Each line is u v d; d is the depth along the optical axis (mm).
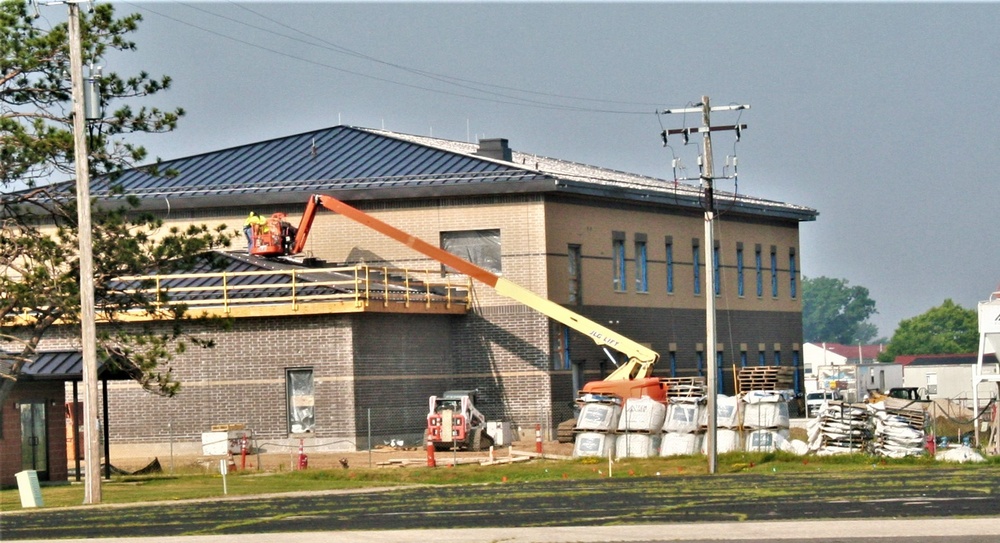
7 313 44000
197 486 43219
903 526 23828
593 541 23031
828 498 29672
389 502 32812
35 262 45062
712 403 45312
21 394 46875
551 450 57875
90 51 42406
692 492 32812
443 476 46344
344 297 57250
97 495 38125
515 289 62594
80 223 38875
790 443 50750
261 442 58281
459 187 65250
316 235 67000
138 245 43844
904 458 46031
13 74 42812
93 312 38844
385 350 59562
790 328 86500
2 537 27312
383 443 58875
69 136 41719
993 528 23359
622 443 52188
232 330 58875
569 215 66750
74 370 46969
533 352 63969
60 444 48625
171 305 45219
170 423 59188
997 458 45562
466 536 23938
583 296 67125
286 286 57750
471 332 64875
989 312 57438
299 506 32531
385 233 63312
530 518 27000
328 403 57688
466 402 59000
